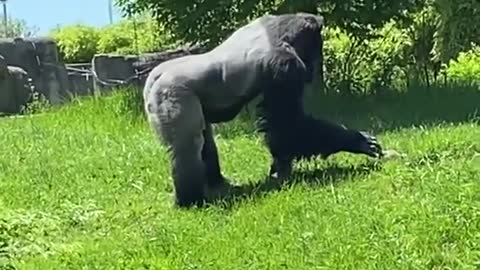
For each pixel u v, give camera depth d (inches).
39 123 614.9
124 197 382.0
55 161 459.8
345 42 657.6
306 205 316.5
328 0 561.9
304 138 355.9
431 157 359.9
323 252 271.7
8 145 517.3
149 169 419.2
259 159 415.2
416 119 484.4
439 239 267.6
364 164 362.9
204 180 354.0
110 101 622.8
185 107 346.0
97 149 484.7
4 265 306.3
